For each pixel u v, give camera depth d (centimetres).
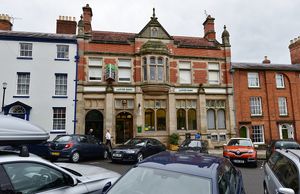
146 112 2119
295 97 2391
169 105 2116
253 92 2322
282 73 2416
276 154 634
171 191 322
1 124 356
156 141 1509
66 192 396
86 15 2186
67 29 2269
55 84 1975
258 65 2464
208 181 324
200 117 2153
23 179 356
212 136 2173
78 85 1994
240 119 2241
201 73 2250
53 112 1933
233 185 393
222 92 2256
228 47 2331
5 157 349
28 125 390
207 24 2536
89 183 452
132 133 2058
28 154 380
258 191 800
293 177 450
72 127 1934
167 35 2225
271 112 2312
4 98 1856
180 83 2198
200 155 441
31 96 1908
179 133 2108
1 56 1912
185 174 343
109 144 1836
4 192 318
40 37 1981
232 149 1320
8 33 2000
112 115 2008
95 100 2034
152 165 376
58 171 406
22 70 1931
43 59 1975
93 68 2070
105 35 2266
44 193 365
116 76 2080
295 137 2309
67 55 2038
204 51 2294
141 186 342
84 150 1345
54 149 1268
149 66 2091
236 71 2320
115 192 341
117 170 1098
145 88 2069
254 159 1284
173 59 2205
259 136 2278
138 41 2159
